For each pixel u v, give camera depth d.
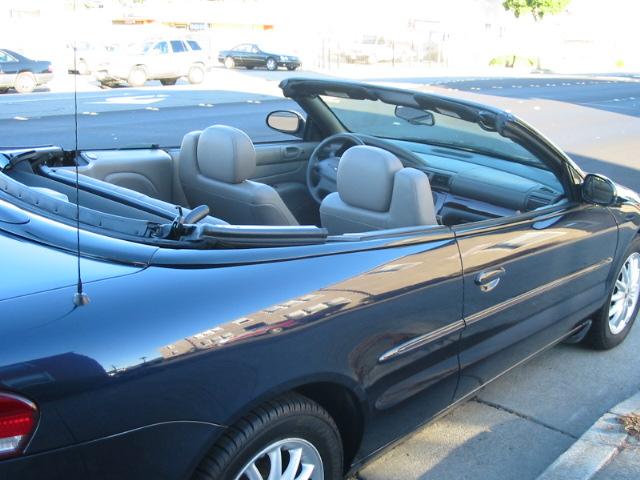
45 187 2.79
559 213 3.59
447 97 3.48
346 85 3.98
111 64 25.23
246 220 3.22
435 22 52.28
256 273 2.20
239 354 2.05
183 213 2.48
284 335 2.16
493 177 4.05
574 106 22.53
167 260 2.11
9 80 22.02
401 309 2.57
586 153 13.27
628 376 4.16
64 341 1.78
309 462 2.37
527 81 34.44
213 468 2.03
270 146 4.68
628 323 4.56
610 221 3.96
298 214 4.75
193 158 3.46
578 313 3.90
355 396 2.46
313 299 2.27
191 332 1.96
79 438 1.77
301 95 4.49
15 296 1.87
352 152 3.10
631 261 4.43
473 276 2.91
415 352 2.69
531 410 3.71
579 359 4.35
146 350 1.87
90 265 2.06
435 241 2.78
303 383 2.23
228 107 18.95
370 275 2.47
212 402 1.99
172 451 1.93
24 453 1.70
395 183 2.96
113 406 1.81
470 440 3.39
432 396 2.88
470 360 3.03
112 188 2.76
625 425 3.39
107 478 1.83
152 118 16.28
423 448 3.30
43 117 16.09
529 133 3.42
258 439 2.13
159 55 26.41
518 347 3.40
